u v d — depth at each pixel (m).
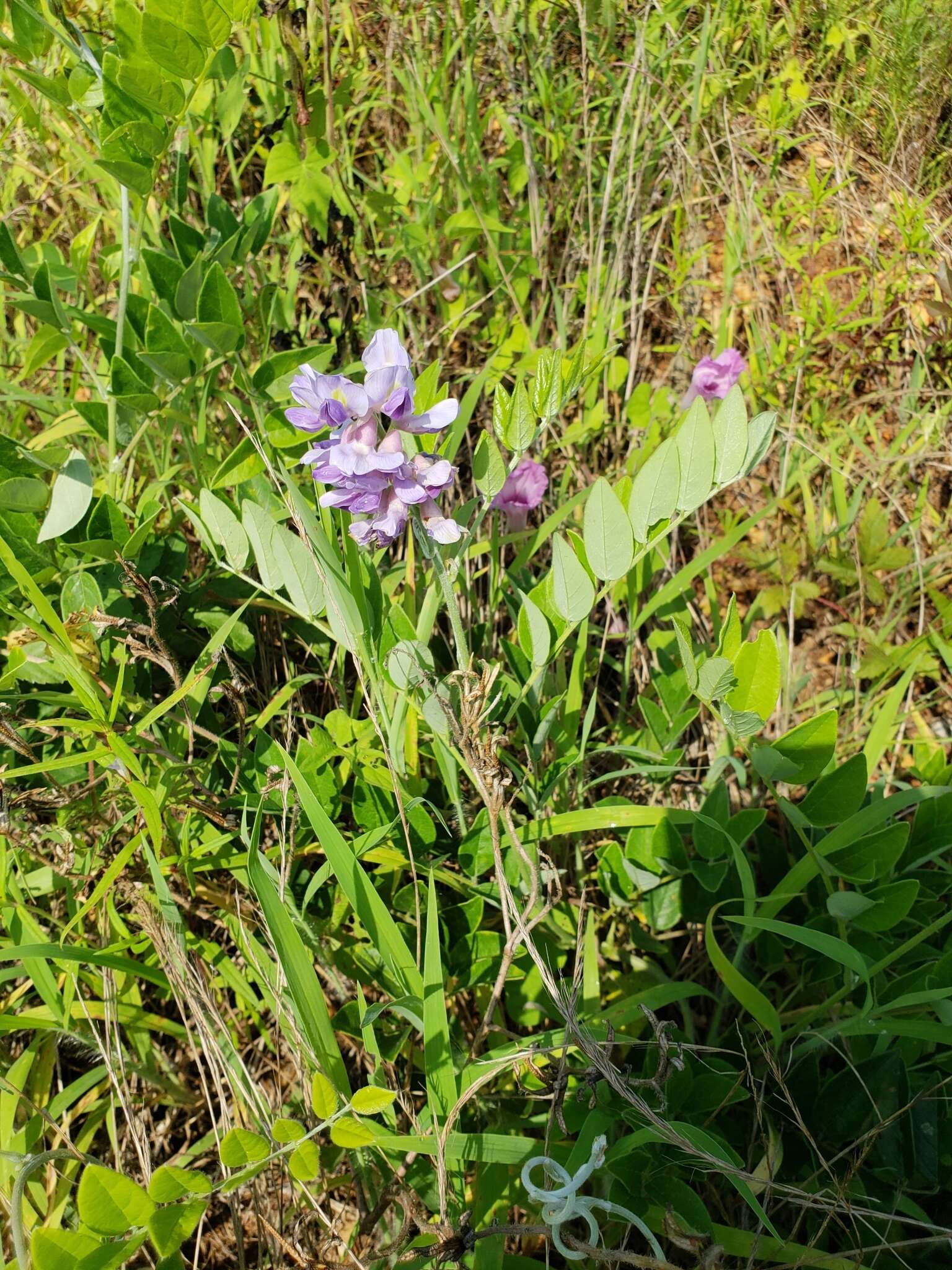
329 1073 0.28
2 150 0.54
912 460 0.57
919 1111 0.31
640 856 0.36
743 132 0.69
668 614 0.47
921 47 0.69
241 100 0.49
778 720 0.49
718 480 0.29
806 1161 0.32
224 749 0.37
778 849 0.39
